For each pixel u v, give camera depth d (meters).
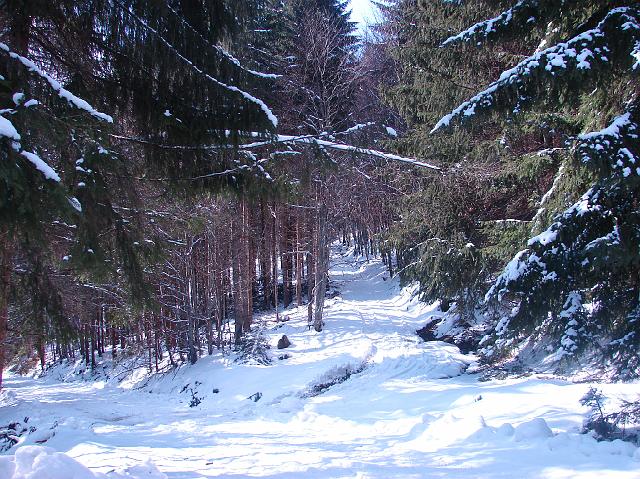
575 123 9.56
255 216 24.52
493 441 6.12
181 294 20.97
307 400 12.79
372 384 13.63
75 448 7.85
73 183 5.44
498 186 13.01
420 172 14.58
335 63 20.98
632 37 6.45
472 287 14.62
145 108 6.92
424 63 13.95
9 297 7.04
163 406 15.77
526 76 6.80
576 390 8.31
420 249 15.40
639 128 7.11
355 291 29.84
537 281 8.32
